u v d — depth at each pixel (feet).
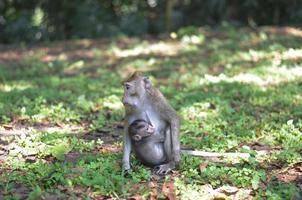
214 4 80.38
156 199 23.39
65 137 31.48
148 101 26.08
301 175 26.14
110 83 49.11
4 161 27.68
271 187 24.67
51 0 81.46
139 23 80.07
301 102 39.81
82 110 38.91
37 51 66.23
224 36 67.87
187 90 45.37
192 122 35.01
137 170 26.30
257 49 60.03
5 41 81.05
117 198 23.43
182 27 79.46
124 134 26.32
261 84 46.39
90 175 25.38
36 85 48.65
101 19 80.33
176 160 26.22
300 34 67.67
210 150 29.48
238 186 24.99
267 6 81.66
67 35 81.20
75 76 53.21
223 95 42.57
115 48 63.93
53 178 24.80
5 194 23.70
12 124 35.32
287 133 31.50
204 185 24.89
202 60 56.80
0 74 53.01
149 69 54.85
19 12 81.66
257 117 36.58
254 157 27.61
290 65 52.11
